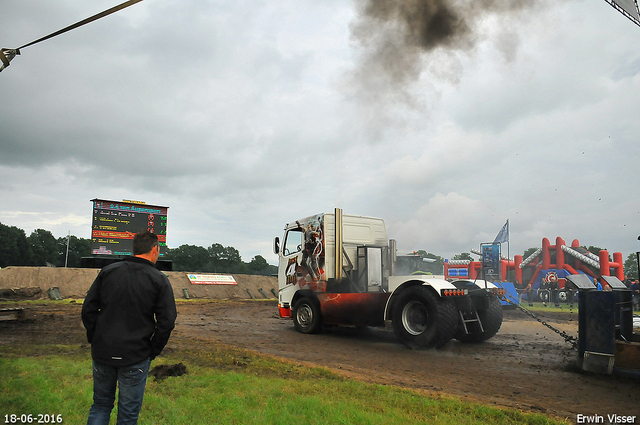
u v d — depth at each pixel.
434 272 11.63
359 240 11.07
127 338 2.94
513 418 4.20
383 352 8.34
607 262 29.08
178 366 5.82
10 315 11.90
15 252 76.44
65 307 17.41
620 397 5.24
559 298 26.16
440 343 8.28
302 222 11.44
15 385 4.89
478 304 9.32
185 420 3.91
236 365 6.40
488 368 6.89
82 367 5.92
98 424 2.94
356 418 3.99
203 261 88.19
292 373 5.96
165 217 28.77
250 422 3.89
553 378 6.20
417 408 4.44
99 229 26.39
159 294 3.09
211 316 15.63
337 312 10.16
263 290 31.72
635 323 7.90
